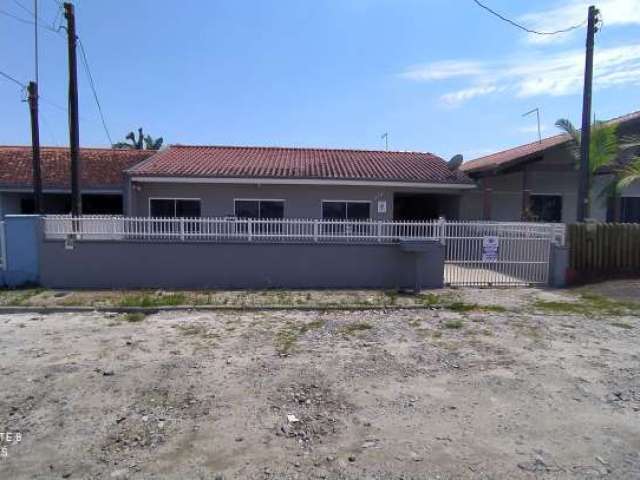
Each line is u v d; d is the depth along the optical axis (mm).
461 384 4984
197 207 15102
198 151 17953
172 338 6773
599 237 11656
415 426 4023
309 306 8836
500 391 4797
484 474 3291
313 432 3922
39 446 3693
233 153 17969
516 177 18375
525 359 5828
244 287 10961
